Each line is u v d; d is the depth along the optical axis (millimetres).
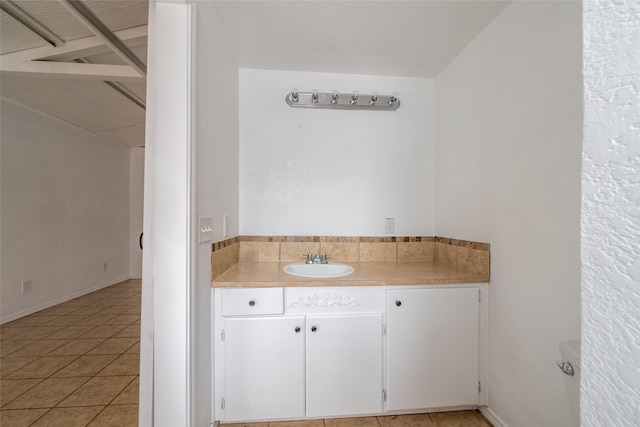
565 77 996
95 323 2627
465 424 1373
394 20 1404
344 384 1353
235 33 1524
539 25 1104
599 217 306
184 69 1004
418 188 1978
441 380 1400
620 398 284
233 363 1306
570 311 978
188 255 1016
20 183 2775
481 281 1414
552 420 1039
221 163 1436
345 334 1354
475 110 1520
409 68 1859
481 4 1281
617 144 292
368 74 1936
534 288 1125
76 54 1896
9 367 1878
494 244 1370
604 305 301
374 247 1930
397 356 1382
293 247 1880
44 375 1782
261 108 1868
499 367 1326
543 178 1083
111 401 1538
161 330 1002
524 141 1178
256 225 1865
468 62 1593
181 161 1005
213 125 1300
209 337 1262
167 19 999
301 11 1348
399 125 1966
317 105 1855
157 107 999
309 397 1337
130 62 1869
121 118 3148
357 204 1934
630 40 284
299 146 1895
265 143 1872
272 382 1318
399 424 1369
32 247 2891
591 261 314
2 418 1412
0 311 2598
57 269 3180
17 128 2746
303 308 1350
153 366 1004
